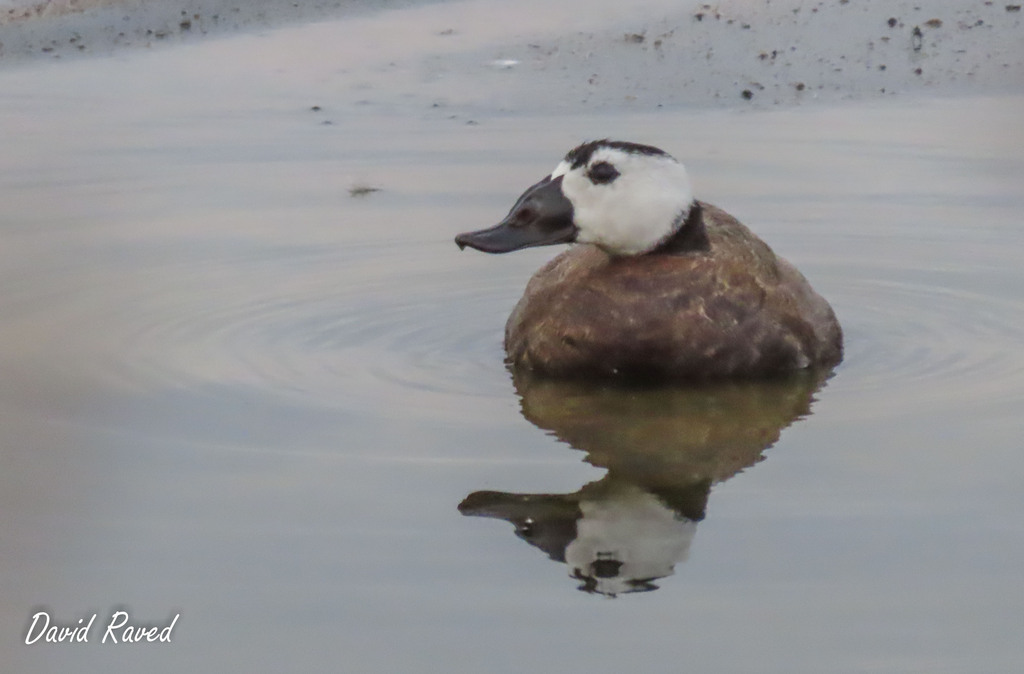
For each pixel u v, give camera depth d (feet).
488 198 48.32
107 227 45.93
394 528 27.02
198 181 50.24
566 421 32.09
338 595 24.72
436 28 69.92
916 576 25.07
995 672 22.36
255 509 27.76
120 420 31.86
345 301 40.37
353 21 71.31
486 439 31.07
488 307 40.27
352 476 29.14
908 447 30.35
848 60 62.44
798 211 46.98
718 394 33.65
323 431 31.40
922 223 45.85
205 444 30.66
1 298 40.14
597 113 57.57
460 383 34.47
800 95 59.11
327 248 44.34
